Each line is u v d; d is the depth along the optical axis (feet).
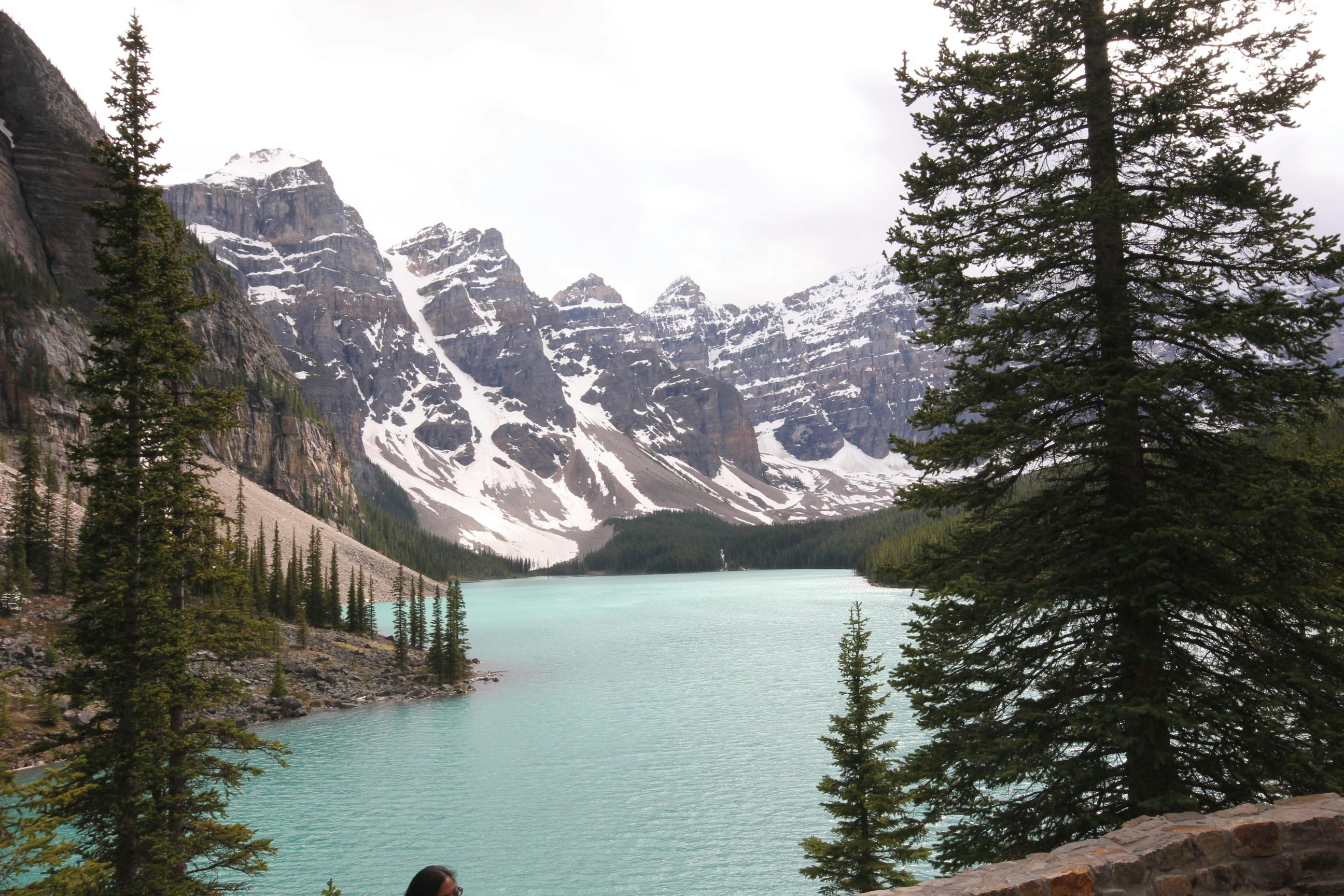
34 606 278.26
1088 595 52.80
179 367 85.35
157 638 81.61
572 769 209.15
